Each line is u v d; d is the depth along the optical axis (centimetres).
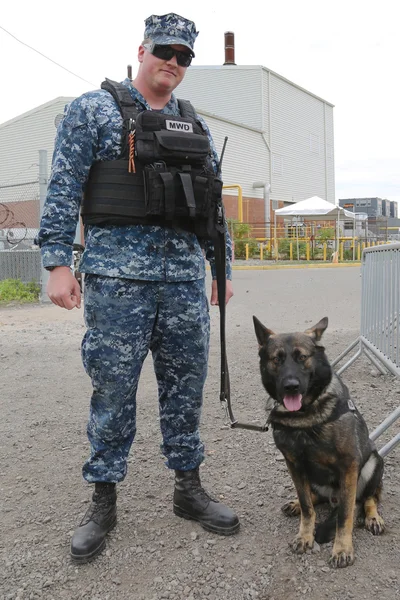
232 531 269
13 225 1578
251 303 1045
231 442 382
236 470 339
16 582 239
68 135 244
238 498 305
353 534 265
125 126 245
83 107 244
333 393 251
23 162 3108
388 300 441
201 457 287
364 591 225
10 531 279
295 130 3966
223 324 283
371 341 497
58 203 245
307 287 1324
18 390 517
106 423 258
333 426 244
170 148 243
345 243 2933
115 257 246
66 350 672
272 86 3672
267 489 314
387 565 241
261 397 478
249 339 705
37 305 1045
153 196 240
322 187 4372
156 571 244
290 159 3912
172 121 250
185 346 267
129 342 251
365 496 273
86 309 255
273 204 3716
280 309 959
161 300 257
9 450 381
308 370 248
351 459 246
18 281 1158
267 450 367
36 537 273
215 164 277
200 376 275
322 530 264
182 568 245
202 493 283
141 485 325
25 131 3083
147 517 288
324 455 248
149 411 452
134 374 258
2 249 1299
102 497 268
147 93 259
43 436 405
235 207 3369
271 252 2802
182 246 257
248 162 3478
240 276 1714
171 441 282
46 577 241
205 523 273
